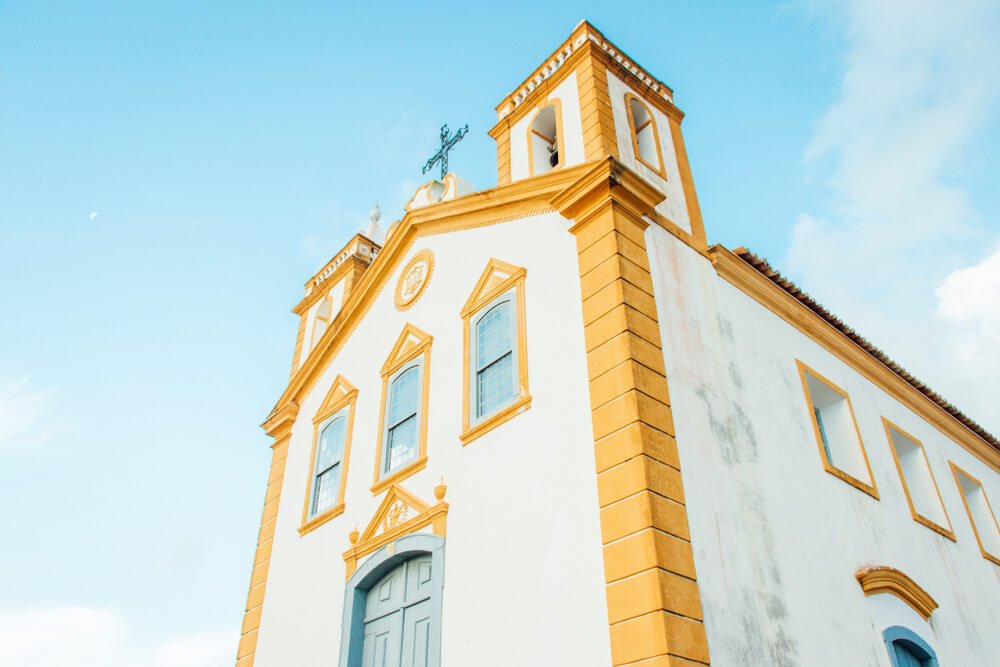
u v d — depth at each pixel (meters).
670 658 6.51
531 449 8.87
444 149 14.55
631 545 7.25
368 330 13.42
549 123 13.23
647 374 8.31
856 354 13.31
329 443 13.20
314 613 11.27
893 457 12.76
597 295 9.05
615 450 7.86
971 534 13.95
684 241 10.73
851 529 10.33
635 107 12.76
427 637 9.23
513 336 9.90
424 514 9.88
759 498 8.89
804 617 8.47
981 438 16.77
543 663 7.55
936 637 10.92
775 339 11.31
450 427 10.28
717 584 7.55
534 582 8.06
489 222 11.53
